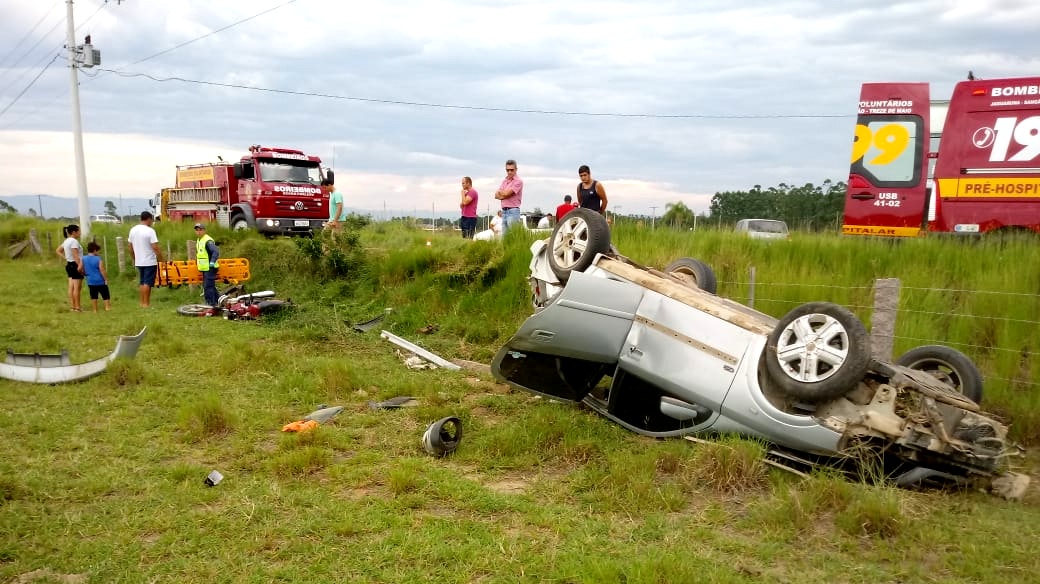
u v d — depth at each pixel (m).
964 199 12.31
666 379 6.23
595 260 6.86
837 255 11.27
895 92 12.87
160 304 15.31
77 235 14.16
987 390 7.48
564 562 3.99
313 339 11.20
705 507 4.91
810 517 4.64
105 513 4.64
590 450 5.98
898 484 5.30
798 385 5.41
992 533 4.55
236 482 5.22
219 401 6.71
